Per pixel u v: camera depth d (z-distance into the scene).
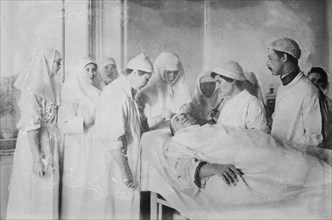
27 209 3.79
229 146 3.94
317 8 4.07
